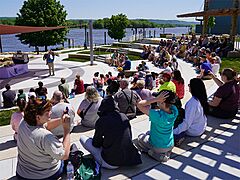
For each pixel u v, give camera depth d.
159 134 4.06
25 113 3.12
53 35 38.25
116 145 3.68
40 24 37.56
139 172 3.84
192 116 4.79
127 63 16.09
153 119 3.97
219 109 6.06
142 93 6.43
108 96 3.84
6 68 15.26
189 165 4.07
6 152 4.61
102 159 3.83
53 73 16.19
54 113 4.76
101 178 3.66
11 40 80.12
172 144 4.20
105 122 3.67
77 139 5.05
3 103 8.93
